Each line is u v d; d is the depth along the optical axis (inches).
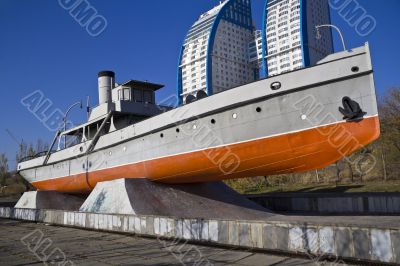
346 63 473.7
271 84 510.6
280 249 332.5
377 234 273.0
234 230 372.5
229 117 544.1
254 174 584.4
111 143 756.0
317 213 752.3
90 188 875.4
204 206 654.5
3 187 2501.2
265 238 345.4
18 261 364.8
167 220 448.1
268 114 513.0
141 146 681.0
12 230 640.4
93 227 572.7
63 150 949.8
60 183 967.6
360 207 737.0
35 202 923.4
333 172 1373.0
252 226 357.1
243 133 533.0
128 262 339.3
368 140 469.1
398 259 260.1
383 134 1334.9
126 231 507.2
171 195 663.1
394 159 1283.2
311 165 533.6
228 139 547.2
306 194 849.5
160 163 639.8
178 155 609.3
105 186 686.5
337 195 783.7
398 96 1393.9
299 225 321.1
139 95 858.1
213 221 394.3
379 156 1304.1
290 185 1318.9
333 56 485.7
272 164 539.5
